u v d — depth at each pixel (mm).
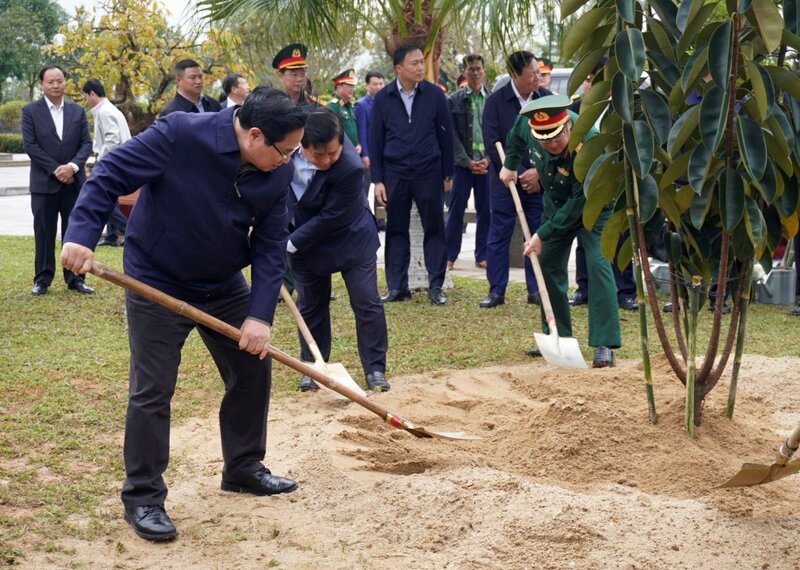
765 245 4812
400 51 8828
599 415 4934
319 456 4855
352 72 13945
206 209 3986
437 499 4250
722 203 4406
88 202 3850
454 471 4590
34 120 9258
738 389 6250
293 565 3773
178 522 4234
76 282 9586
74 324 8141
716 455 4809
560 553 3791
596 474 4641
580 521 3967
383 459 4895
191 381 6543
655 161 4891
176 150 3947
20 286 9844
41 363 6789
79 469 4816
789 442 3914
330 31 9500
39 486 4520
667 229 5098
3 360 6828
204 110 9281
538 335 6707
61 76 9328
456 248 10523
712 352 4930
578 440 4770
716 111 4191
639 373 6328
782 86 4340
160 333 4062
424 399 6078
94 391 6152
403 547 3943
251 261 4250
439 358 7250
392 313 8828
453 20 9297
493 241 9125
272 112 3854
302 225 6117
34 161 9242
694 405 4957
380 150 9141
